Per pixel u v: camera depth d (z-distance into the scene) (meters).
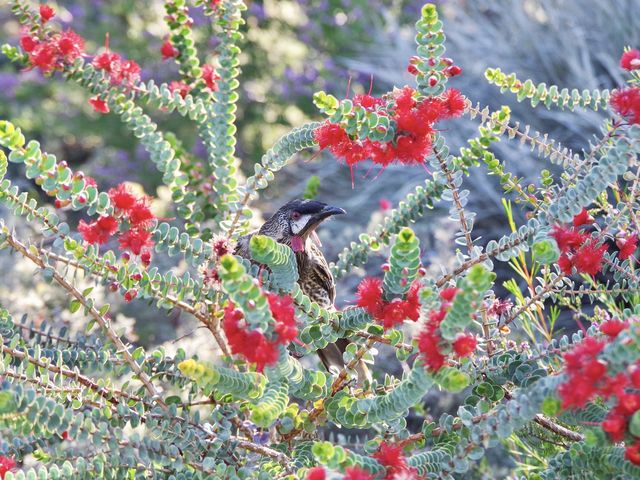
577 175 3.65
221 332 3.77
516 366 3.46
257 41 12.16
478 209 8.15
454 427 3.23
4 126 3.12
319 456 2.68
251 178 3.97
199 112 4.28
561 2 9.91
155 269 3.50
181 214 4.25
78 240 3.71
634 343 2.56
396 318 3.19
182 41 4.47
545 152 3.77
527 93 3.88
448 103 3.41
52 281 3.35
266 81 11.98
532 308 3.78
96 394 3.30
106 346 3.53
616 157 3.18
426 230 7.95
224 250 3.61
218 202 4.17
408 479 2.90
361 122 3.30
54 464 3.03
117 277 3.44
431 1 11.66
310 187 5.53
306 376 3.43
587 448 3.08
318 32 12.01
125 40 12.62
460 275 3.56
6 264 6.68
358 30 11.83
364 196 9.36
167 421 3.24
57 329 5.58
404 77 10.34
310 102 11.63
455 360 3.44
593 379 2.61
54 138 13.24
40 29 4.16
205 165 9.87
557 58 9.36
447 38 10.43
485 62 9.67
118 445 3.00
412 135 3.37
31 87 13.29
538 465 4.15
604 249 3.74
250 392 3.03
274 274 3.26
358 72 11.34
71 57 4.11
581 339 3.42
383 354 6.54
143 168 11.84
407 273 3.05
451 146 8.79
